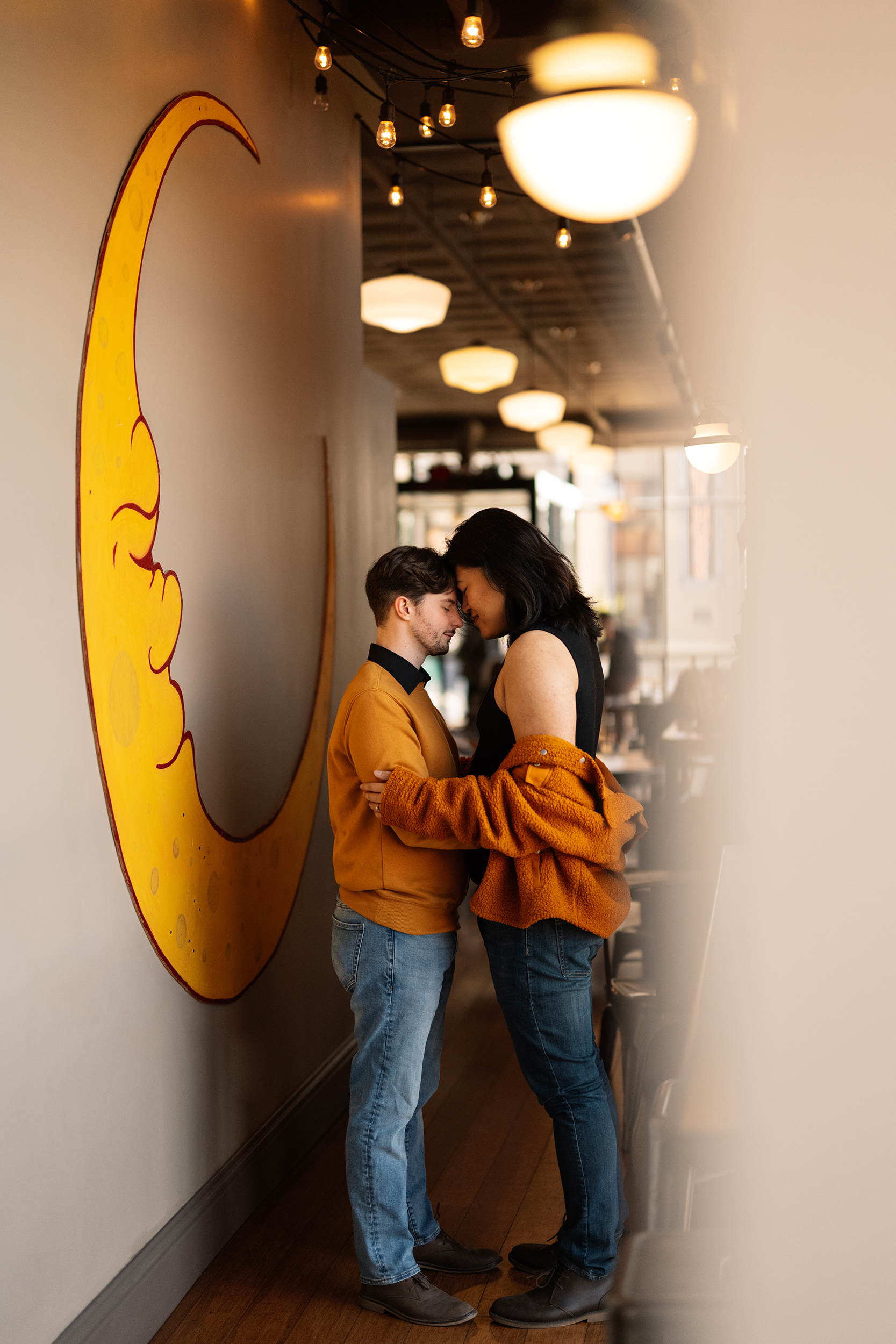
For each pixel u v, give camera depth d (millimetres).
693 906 2627
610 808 2262
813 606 871
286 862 3197
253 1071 2936
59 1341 1917
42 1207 1875
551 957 2311
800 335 869
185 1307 2402
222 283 2756
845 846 872
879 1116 886
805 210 864
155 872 2332
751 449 925
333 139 3822
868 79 846
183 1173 2494
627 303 9711
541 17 3758
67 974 1964
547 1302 2348
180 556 2486
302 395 3430
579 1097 2365
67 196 1979
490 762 2422
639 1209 2436
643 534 19484
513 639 2385
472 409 14297
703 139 2662
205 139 2633
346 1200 2951
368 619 4211
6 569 1776
